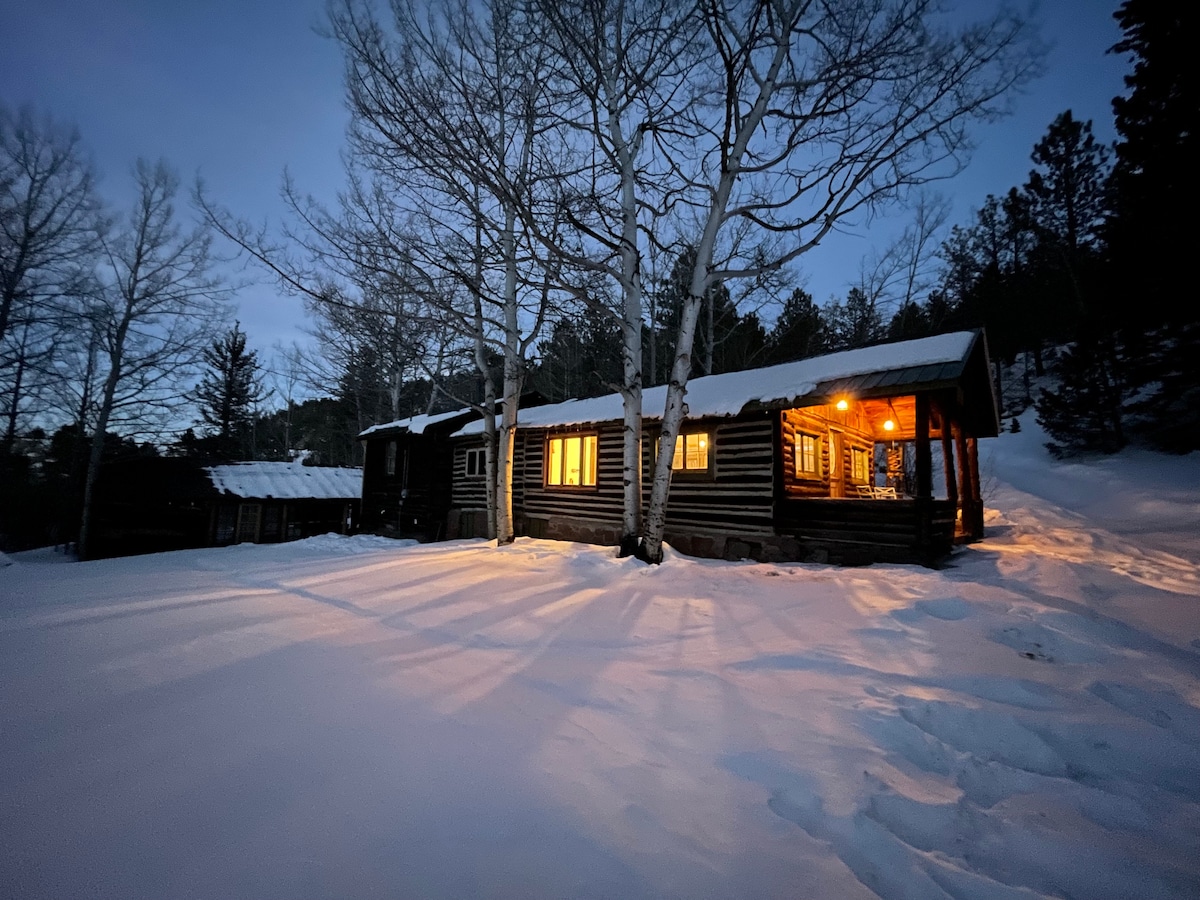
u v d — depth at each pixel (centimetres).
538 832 213
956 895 192
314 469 2198
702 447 1080
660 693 364
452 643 469
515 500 1477
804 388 890
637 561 838
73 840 195
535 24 803
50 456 2331
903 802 246
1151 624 505
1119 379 2078
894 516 820
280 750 271
